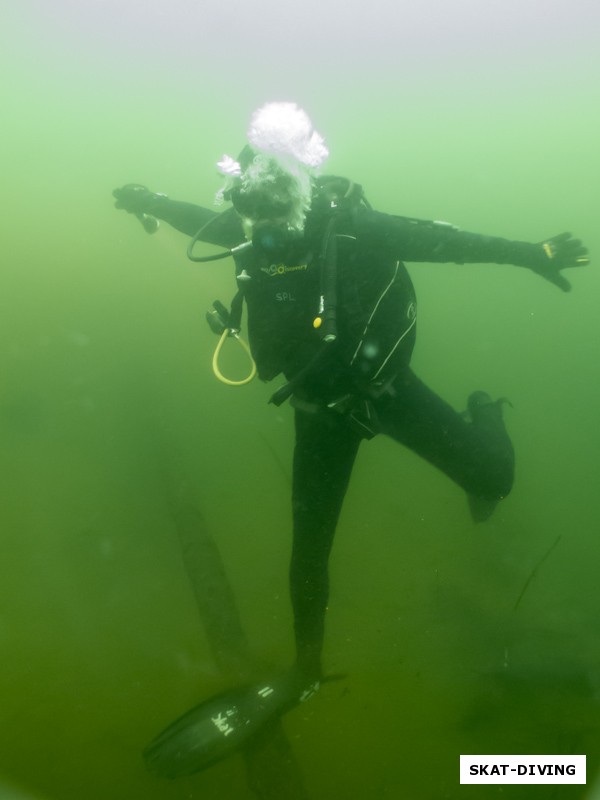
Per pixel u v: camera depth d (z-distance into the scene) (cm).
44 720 369
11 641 444
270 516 648
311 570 307
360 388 277
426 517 673
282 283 264
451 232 260
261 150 249
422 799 314
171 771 307
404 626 465
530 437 982
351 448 301
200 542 462
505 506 705
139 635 452
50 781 324
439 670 411
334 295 243
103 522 618
